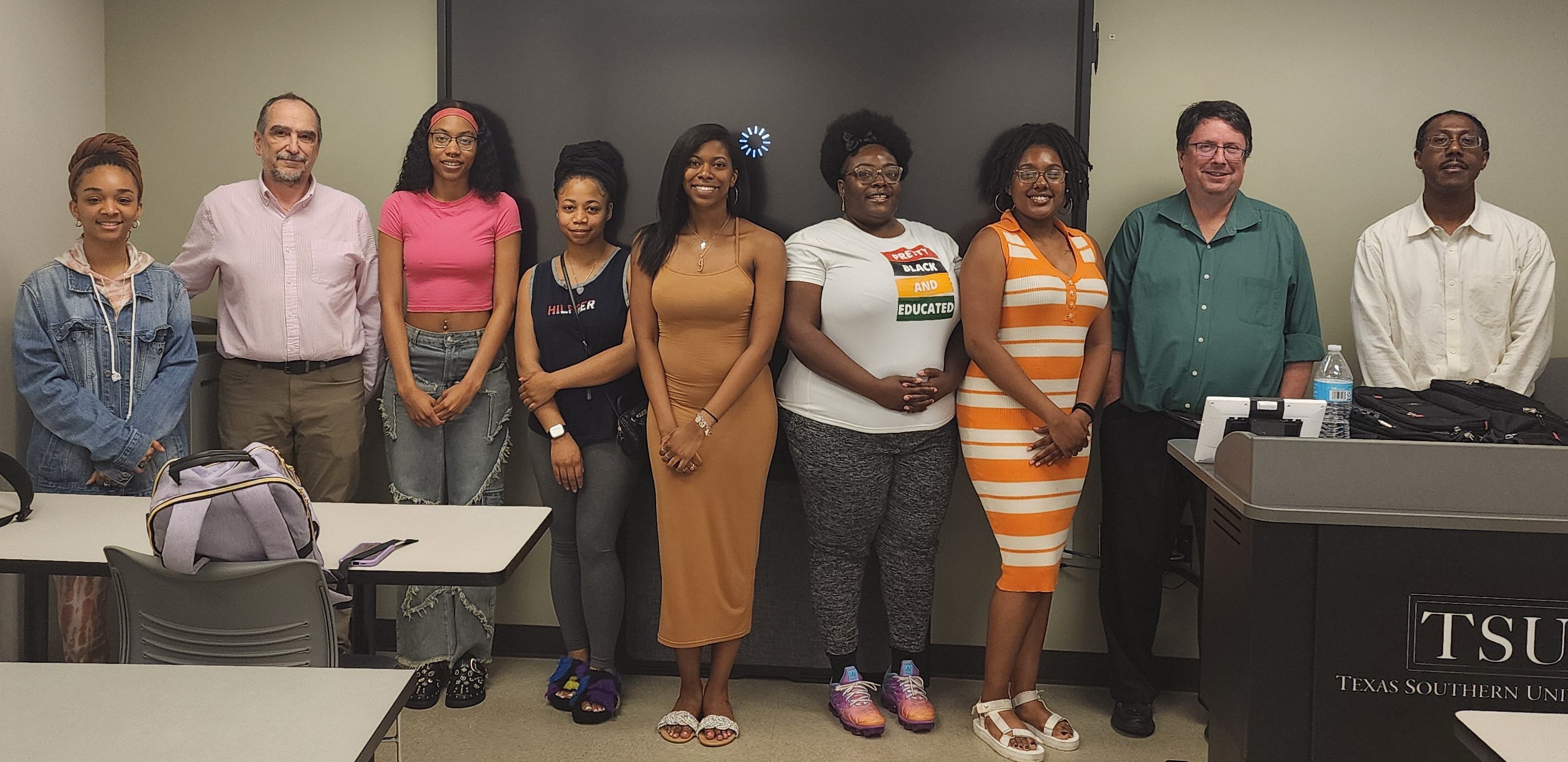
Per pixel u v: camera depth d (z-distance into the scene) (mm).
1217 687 2111
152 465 2809
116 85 3465
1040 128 2832
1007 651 2883
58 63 3240
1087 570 3395
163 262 3490
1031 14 3176
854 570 3082
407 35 3410
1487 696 1844
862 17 3213
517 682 3352
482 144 3180
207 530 1719
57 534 2160
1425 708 1860
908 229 3012
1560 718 1281
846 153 3168
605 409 3045
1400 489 1837
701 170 2770
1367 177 3234
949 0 3195
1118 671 3061
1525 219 3037
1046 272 2779
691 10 3256
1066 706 3238
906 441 2898
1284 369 3066
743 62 3252
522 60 3299
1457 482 1823
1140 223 3100
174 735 1225
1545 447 1806
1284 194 3266
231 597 1710
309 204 3135
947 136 3213
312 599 1727
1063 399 2836
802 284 2893
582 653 3217
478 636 3258
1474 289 2939
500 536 2211
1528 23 3160
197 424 3203
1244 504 1879
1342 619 1864
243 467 1767
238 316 3113
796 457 2977
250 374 3146
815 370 2895
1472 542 1826
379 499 3494
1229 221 3002
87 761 1155
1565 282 3197
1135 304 3045
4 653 3139
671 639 2914
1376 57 3213
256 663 1748
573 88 3293
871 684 3174
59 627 3260
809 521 3072
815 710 3180
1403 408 2078
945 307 2871
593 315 3029
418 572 1965
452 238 3123
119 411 2783
